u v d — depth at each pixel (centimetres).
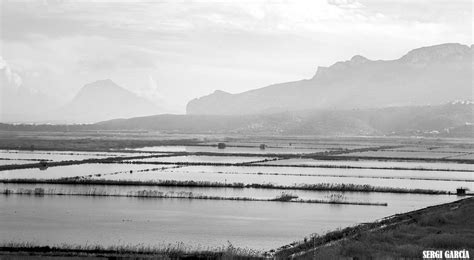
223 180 11300
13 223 6844
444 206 8112
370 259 5006
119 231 6538
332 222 7200
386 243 5631
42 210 7700
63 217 7244
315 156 18888
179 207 8119
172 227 6794
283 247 5741
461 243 5653
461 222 6844
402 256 5138
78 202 8375
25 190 9338
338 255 5169
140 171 12888
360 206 8438
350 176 12619
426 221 6762
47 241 5966
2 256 5219
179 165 14738
